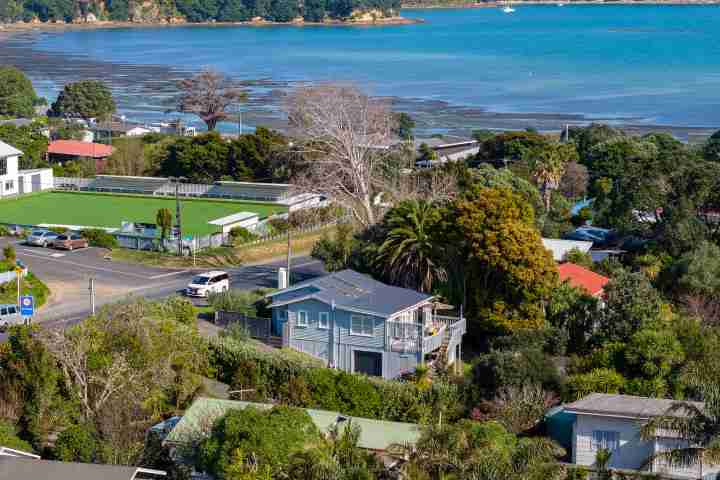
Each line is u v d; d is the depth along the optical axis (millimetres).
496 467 40188
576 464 50656
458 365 72750
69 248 106250
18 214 125688
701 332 69062
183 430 50094
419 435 48594
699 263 86438
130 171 157250
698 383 50750
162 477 46500
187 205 134625
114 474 42344
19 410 55750
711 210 101312
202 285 89062
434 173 116875
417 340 70000
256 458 44938
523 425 56500
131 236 108000
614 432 51250
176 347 62719
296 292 74562
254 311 78750
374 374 71125
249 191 138375
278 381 64125
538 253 76500
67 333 60188
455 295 80375
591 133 160625
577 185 135750
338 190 106438
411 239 81938
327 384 61094
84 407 56094
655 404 52750
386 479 44844
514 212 79438
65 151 165625
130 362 58906
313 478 42469
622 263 99250
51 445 54156
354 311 71062
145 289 91688
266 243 111188
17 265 88250
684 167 104625
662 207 102125
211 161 149250
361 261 85938
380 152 120125
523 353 64125
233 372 65688
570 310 75750
